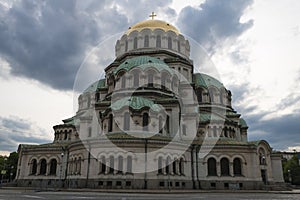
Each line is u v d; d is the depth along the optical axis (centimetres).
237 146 5409
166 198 2884
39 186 5681
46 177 5734
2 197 2869
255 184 5222
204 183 5178
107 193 3647
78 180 4728
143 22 7406
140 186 4334
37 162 5938
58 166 5716
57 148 5841
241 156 5391
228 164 5366
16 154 10762
